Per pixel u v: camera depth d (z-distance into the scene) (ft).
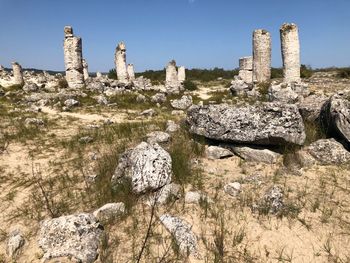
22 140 34.91
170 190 19.04
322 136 26.48
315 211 17.62
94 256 15.43
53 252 15.52
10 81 132.16
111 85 94.07
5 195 22.30
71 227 15.99
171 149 24.91
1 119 48.21
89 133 36.22
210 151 24.72
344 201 18.52
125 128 35.47
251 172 22.29
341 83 86.99
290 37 77.10
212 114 25.94
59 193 21.72
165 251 15.30
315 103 30.35
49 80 140.46
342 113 24.35
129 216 17.94
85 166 25.63
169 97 78.95
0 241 17.49
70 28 92.22
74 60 92.58
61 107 61.41
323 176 21.25
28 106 64.23
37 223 18.53
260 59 89.35
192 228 16.67
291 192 19.40
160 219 17.08
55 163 27.53
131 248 15.72
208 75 175.42
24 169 26.81
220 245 15.39
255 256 14.90
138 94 76.95
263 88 77.56
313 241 15.67
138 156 20.38
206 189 20.13
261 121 23.97
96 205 19.61
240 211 17.83
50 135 37.27
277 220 17.04
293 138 23.39
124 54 107.34
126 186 19.77
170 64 93.40
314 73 130.31
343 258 14.67
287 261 14.62
